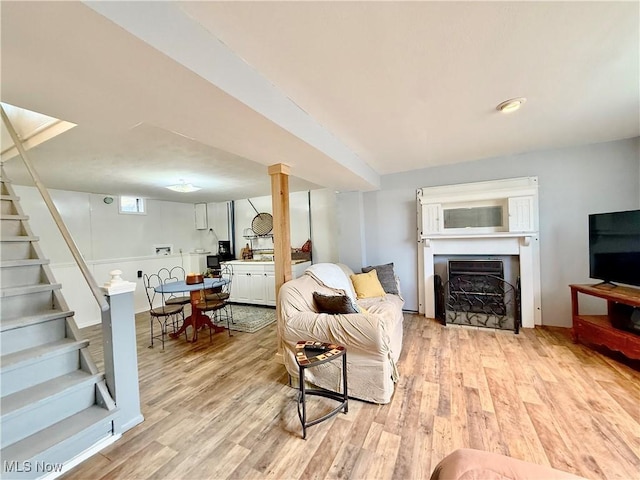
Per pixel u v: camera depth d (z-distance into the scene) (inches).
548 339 121.3
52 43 37.6
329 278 122.1
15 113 103.0
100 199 194.7
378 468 58.2
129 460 62.4
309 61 58.0
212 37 49.3
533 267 136.1
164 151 108.8
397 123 92.4
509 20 48.2
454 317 152.6
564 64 62.1
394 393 85.6
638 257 97.3
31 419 61.1
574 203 129.3
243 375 102.0
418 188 163.6
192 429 72.5
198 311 147.6
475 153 134.3
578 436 64.6
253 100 59.6
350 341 82.2
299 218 219.0
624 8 46.1
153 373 105.4
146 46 39.1
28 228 91.6
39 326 74.1
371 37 51.3
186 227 257.4
